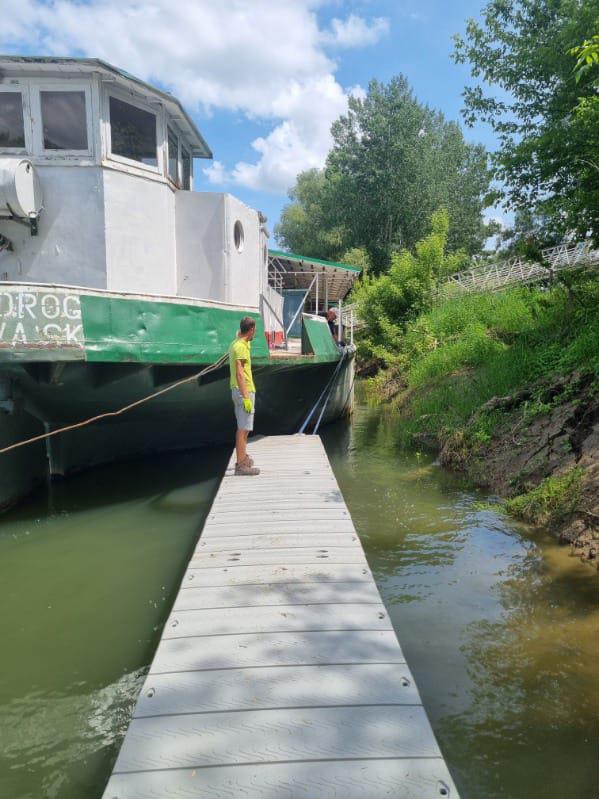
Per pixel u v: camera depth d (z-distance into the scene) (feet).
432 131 153.99
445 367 46.83
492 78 36.86
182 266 26.45
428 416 35.91
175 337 20.95
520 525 19.01
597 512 16.87
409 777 6.87
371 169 140.87
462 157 154.20
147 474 26.68
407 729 7.64
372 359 81.35
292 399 33.60
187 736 7.52
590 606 13.48
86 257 22.90
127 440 27.63
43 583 15.60
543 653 11.69
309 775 6.90
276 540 14.66
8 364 18.70
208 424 28.48
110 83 22.62
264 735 7.54
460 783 8.52
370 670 8.95
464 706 10.18
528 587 14.52
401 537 18.26
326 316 48.32
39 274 22.95
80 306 18.52
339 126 150.00
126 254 23.59
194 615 10.71
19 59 21.15
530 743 9.29
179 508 21.97
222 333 23.04
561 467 20.93
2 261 22.86
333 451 32.76
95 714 10.30
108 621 13.55
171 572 16.26
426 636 12.39
